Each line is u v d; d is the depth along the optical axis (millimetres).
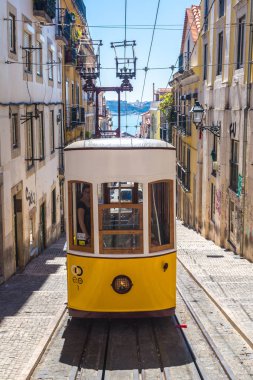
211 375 6457
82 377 6539
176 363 6859
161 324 8328
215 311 8938
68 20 23875
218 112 17938
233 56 15906
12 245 12555
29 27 14922
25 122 14133
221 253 15758
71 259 7945
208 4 20516
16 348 7172
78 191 7879
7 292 10570
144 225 7711
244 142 14289
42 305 9391
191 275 11898
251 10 13750
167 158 7930
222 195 17297
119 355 7215
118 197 7719
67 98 24906
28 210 14578
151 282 7793
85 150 7742
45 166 17734
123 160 7672
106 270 7727
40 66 17219
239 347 7266
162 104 36750
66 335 7922
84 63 30250
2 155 11688
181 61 28906
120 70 18297
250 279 11297
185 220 28531
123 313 7812
